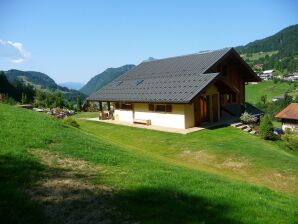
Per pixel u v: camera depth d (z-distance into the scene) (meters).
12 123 13.31
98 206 6.57
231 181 10.22
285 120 39.59
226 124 24.20
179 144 18.81
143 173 9.14
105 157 10.45
